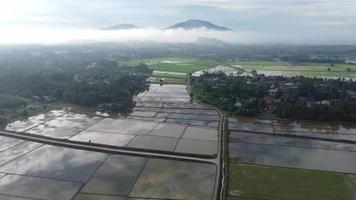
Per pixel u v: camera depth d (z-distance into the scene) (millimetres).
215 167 85062
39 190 72875
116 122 128125
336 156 93438
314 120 131375
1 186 74625
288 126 124188
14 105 149250
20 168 84312
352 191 73000
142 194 71062
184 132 114625
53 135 111000
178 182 76562
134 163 87312
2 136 110625
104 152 95375
